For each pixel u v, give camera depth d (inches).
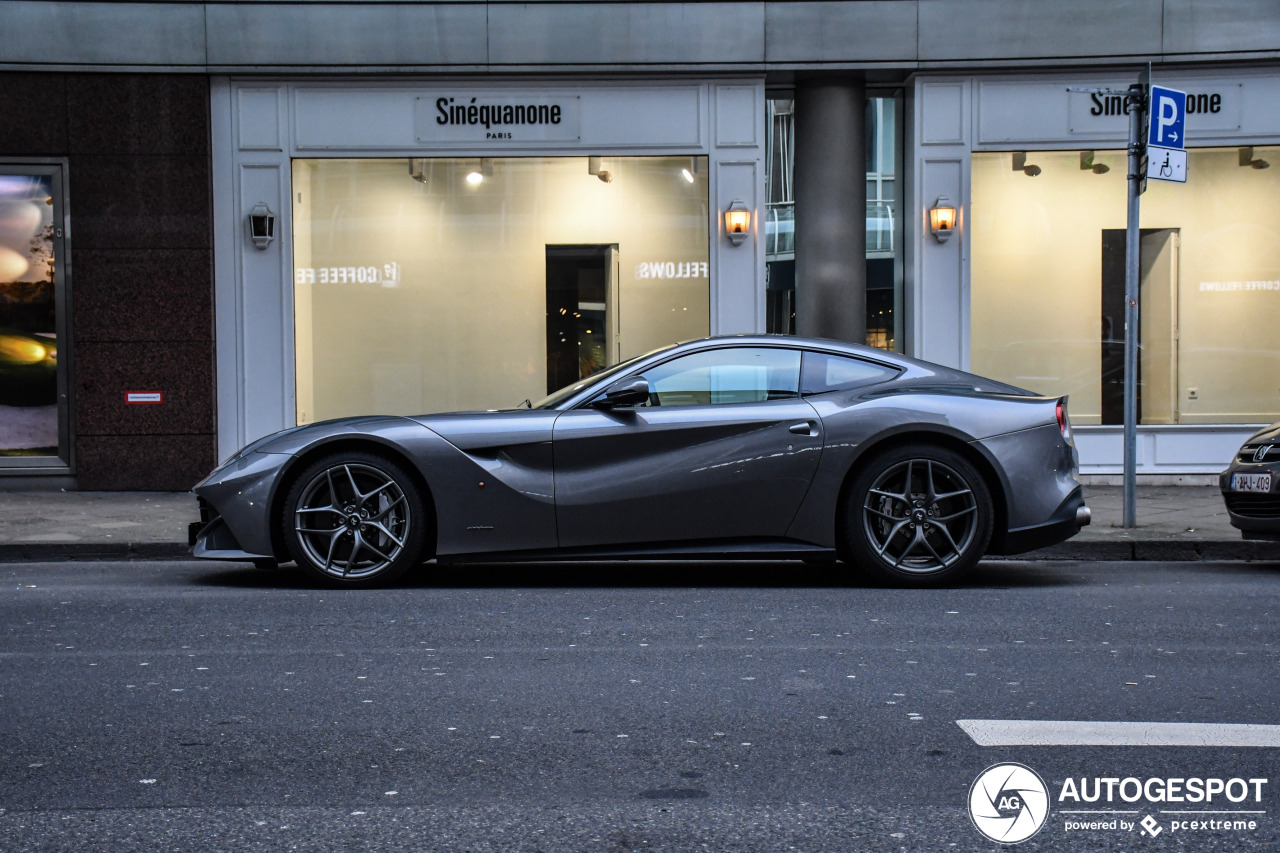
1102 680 176.7
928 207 474.0
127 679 178.2
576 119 471.8
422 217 479.2
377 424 262.1
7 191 458.0
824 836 116.6
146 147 460.8
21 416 461.7
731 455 256.5
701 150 472.4
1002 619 225.5
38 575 289.4
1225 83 470.0
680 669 183.8
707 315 480.4
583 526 256.2
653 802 126.0
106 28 455.2
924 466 260.7
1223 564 311.1
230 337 467.2
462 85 470.3
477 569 294.8
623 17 463.2
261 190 466.9
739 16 463.5
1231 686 173.2
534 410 263.9
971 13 462.9
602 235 480.4
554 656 193.2
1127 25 462.9
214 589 262.7
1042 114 472.1
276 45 459.2
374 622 222.5
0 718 157.9
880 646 200.7
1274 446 289.0
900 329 490.6
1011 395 269.7
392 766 137.9
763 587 265.6
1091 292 484.4
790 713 159.0
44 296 461.4
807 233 483.8
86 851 113.2
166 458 465.1
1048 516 261.3
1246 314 487.5
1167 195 486.0
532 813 123.0
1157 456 482.3
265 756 141.8
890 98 490.3
